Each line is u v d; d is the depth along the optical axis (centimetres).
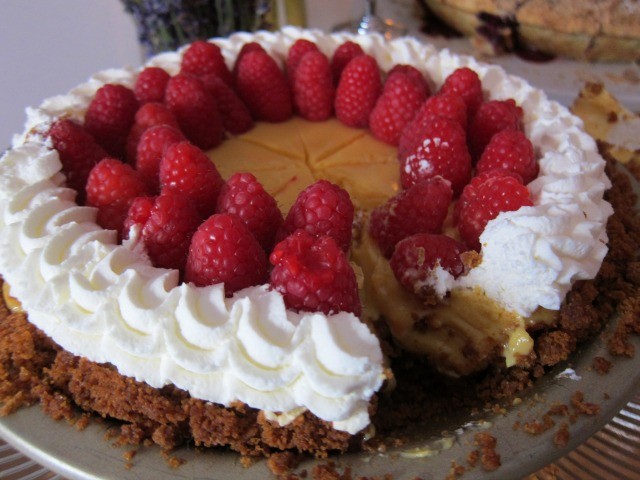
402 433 16
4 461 16
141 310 14
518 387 16
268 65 23
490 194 17
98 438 15
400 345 19
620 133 28
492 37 35
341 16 42
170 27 33
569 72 34
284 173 21
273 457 14
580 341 17
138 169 18
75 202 19
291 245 14
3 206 18
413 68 23
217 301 14
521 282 16
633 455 16
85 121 21
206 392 14
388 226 18
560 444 14
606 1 33
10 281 16
